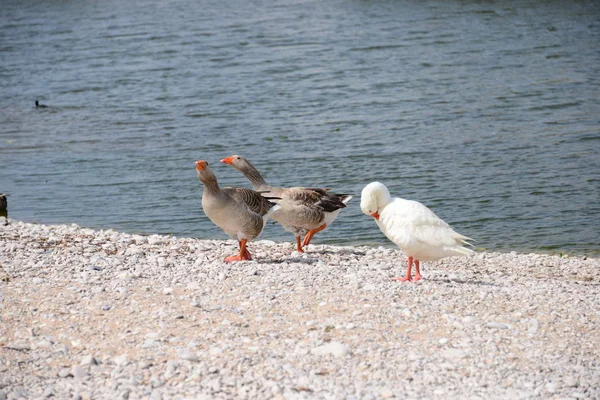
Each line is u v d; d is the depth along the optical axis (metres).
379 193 12.09
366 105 33.84
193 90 38.19
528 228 19.38
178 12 64.19
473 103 33.28
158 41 51.31
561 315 10.30
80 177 25.53
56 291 11.20
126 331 9.69
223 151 28.12
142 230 19.97
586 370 8.59
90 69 44.06
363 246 18.16
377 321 9.95
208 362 8.77
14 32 57.25
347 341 9.30
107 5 70.06
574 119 30.25
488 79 37.31
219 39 51.00
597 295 11.48
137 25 58.19
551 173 24.03
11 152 29.11
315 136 29.53
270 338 9.39
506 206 21.20
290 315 10.17
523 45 44.38
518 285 12.59
